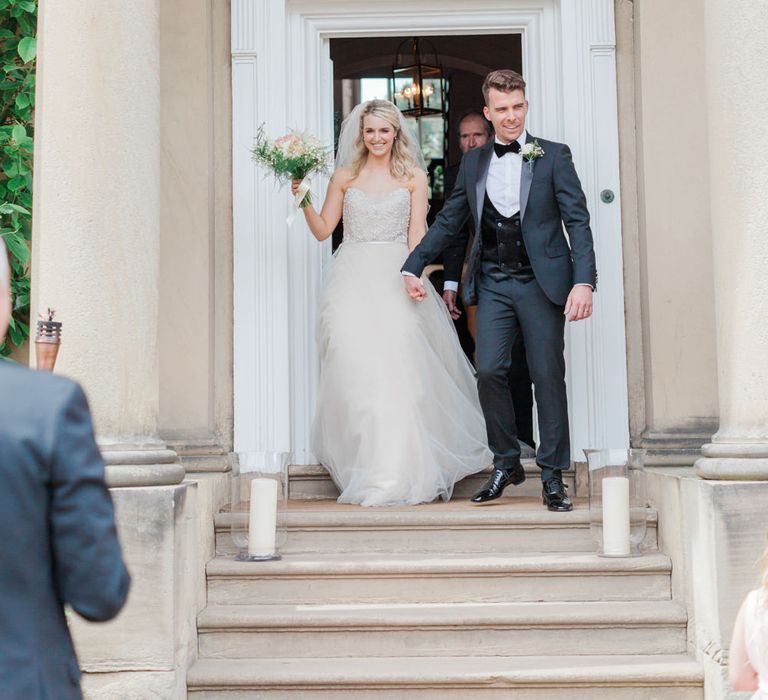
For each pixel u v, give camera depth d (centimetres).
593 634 418
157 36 416
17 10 519
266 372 555
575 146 562
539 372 486
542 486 521
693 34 529
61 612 175
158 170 414
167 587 373
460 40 962
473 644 416
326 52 606
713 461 397
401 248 552
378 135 558
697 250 522
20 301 508
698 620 402
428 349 536
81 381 382
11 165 514
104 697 367
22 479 169
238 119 565
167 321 527
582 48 565
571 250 487
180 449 518
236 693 394
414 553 468
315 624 414
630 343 552
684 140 526
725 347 405
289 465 566
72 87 387
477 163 504
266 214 562
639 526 454
